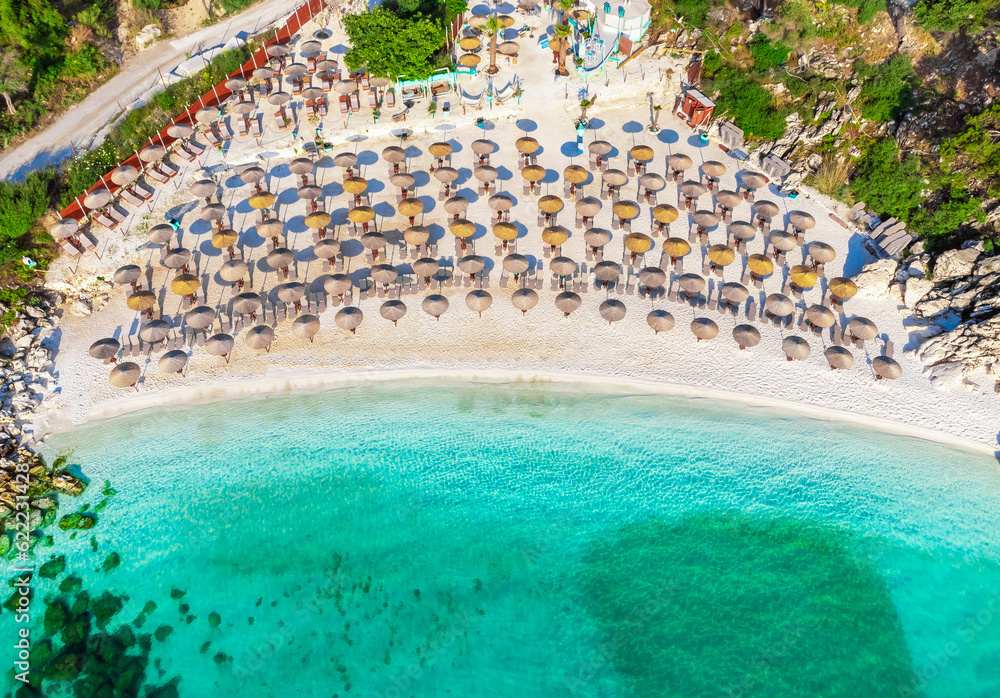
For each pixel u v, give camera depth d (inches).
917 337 1401.3
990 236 1453.0
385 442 1248.2
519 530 1142.3
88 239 1499.8
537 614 1051.3
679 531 1145.4
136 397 1305.4
